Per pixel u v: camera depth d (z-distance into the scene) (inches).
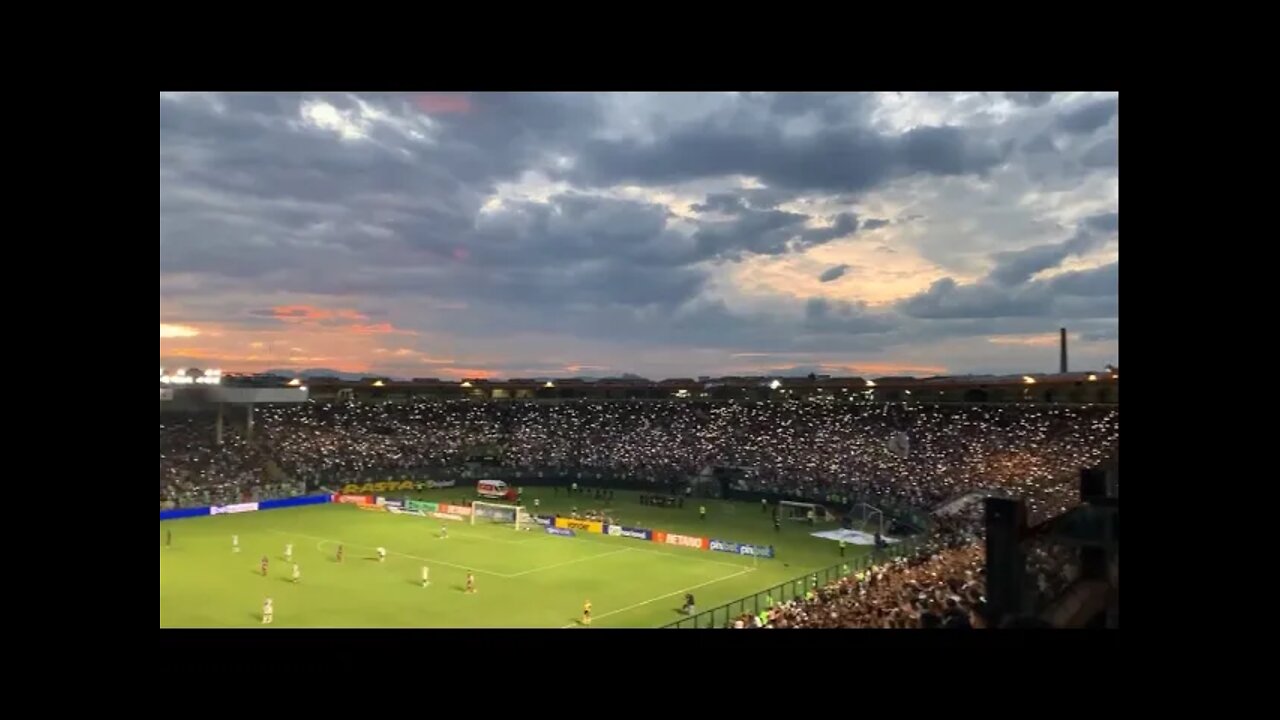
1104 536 686.5
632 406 4835.1
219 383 3587.6
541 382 5221.5
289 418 4313.5
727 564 2137.1
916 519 2502.5
